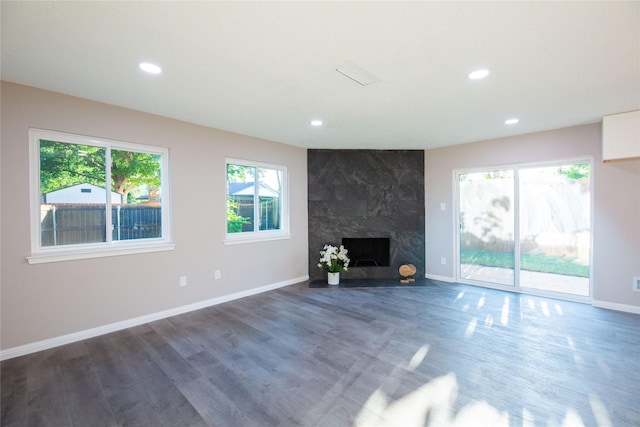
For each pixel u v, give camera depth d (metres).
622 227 3.42
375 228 5.06
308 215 5.06
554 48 1.89
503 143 4.27
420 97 2.72
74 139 2.74
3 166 2.39
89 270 2.81
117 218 3.07
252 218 4.36
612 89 2.55
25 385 2.03
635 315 3.28
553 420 1.67
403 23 1.63
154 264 3.24
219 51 1.94
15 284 2.44
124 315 3.01
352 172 5.05
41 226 2.62
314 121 3.48
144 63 2.10
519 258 4.25
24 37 1.77
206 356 2.43
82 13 1.55
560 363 2.28
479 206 4.60
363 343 2.65
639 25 1.63
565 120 3.45
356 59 2.04
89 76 2.31
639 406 1.78
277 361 2.35
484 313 3.39
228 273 3.94
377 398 1.88
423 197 5.09
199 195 3.63
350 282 4.84
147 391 1.97
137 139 3.11
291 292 4.31
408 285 4.64
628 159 3.20
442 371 2.18
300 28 1.68
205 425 1.66
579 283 3.82
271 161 4.48
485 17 1.58
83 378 2.12
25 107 2.48
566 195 3.89
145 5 1.48
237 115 3.27
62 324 2.65
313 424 1.66
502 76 2.30
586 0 1.44
